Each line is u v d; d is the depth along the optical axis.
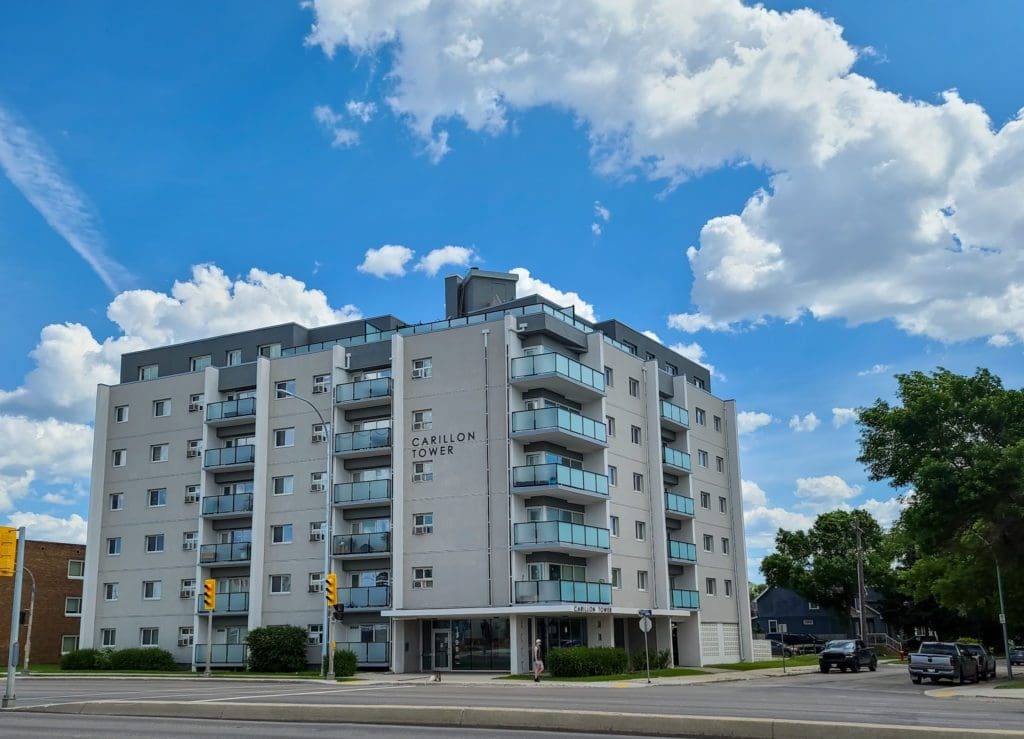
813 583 89.94
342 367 51.91
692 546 57.94
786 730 13.59
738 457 66.19
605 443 49.97
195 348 59.03
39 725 18.00
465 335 48.91
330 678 38.75
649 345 62.75
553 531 44.59
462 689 31.84
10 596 60.84
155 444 56.41
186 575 53.72
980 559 45.88
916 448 44.81
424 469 48.25
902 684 38.53
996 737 12.31
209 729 16.77
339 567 49.62
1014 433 42.91
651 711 19.36
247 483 53.62
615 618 52.97
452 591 46.19
